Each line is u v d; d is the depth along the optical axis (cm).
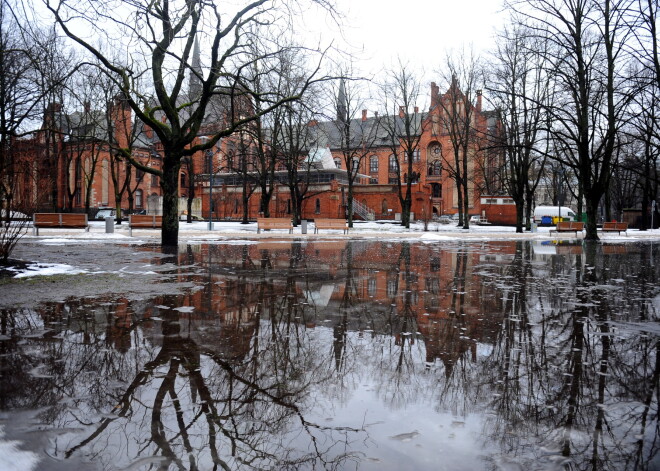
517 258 1388
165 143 1512
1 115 2038
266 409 281
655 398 304
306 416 273
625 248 1956
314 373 346
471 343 434
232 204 6069
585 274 991
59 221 2003
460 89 4059
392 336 455
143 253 1312
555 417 274
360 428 258
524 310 589
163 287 719
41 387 312
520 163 3497
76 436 245
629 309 602
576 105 2202
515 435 251
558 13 1938
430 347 419
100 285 730
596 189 2300
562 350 413
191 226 3578
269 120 3456
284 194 5931
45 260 1062
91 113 3803
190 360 371
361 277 883
